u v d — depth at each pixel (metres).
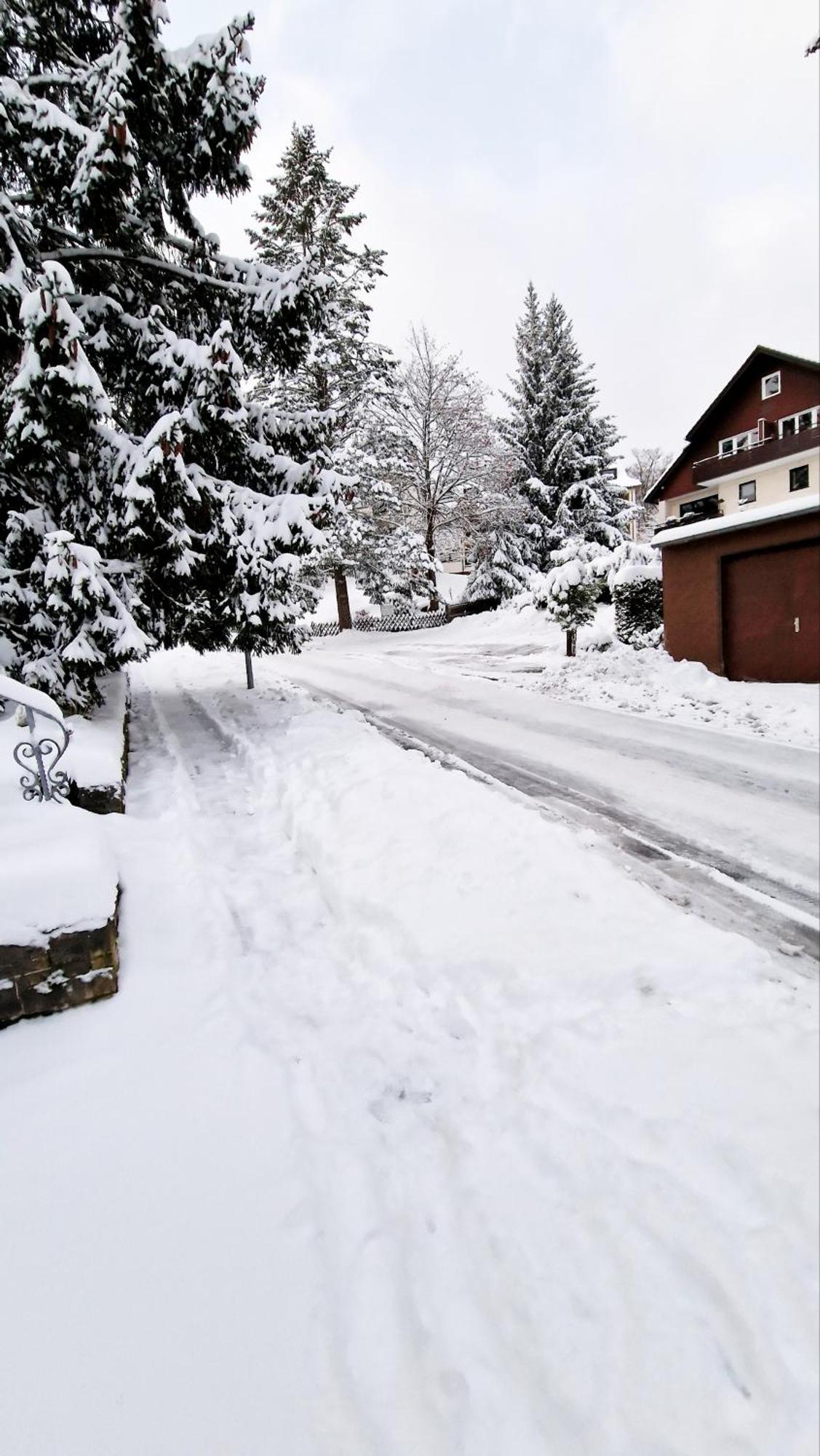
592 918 3.08
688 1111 1.98
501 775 5.74
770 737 6.94
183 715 8.17
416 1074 2.11
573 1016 2.41
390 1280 1.40
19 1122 1.71
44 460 5.41
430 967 2.66
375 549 21.73
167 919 2.89
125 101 5.35
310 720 7.17
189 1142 1.70
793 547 8.98
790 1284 1.48
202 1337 1.23
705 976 2.69
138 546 5.98
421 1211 1.60
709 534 9.84
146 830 3.87
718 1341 1.35
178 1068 1.98
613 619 16.08
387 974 2.62
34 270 5.28
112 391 7.55
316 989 2.52
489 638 19.02
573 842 3.88
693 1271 1.50
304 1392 1.16
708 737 6.99
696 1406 1.24
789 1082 2.12
